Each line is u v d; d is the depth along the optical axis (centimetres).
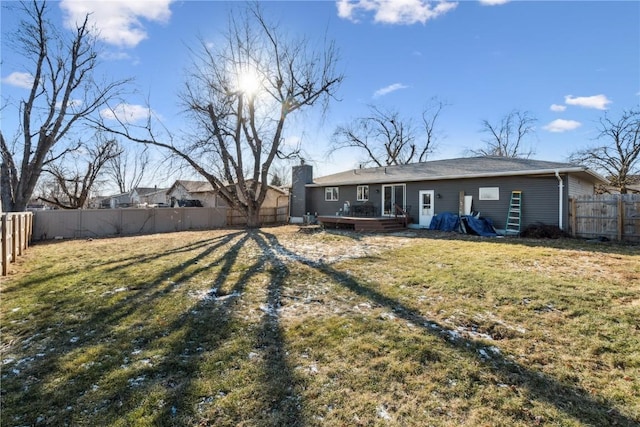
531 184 1215
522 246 913
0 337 374
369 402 248
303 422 228
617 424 222
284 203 2664
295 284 563
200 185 3186
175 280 596
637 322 374
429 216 1509
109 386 273
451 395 255
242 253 872
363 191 1794
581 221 1095
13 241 793
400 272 618
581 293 472
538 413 233
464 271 609
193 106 1512
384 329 371
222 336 364
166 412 240
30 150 1553
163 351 332
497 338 348
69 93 1602
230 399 254
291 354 321
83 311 446
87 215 1519
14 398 260
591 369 287
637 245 921
